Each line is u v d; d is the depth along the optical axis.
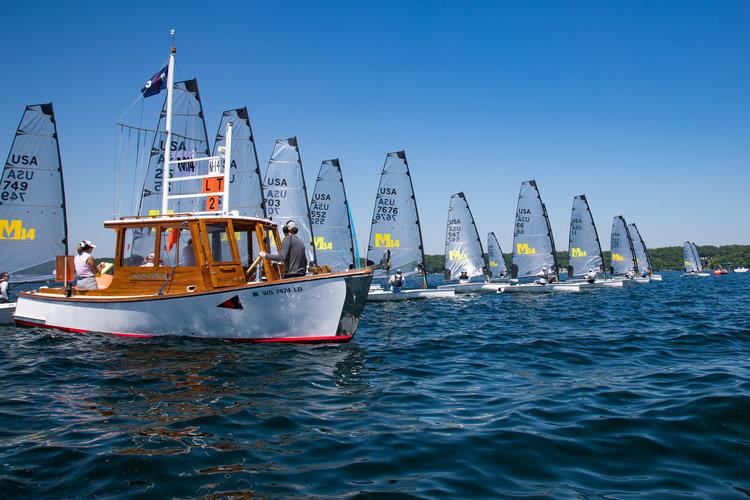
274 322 10.53
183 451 4.73
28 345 10.47
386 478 4.19
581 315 20.05
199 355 9.33
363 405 6.43
